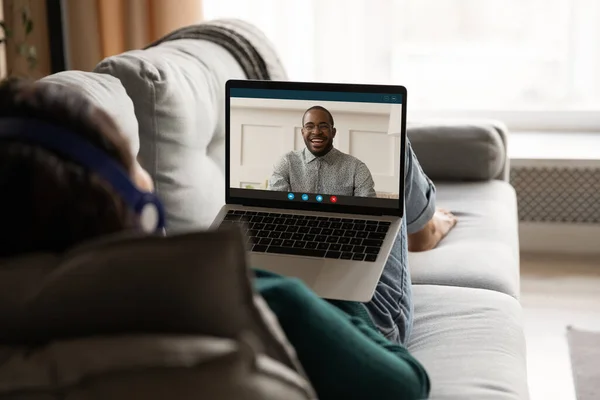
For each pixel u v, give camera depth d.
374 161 1.60
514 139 3.58
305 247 1.54
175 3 3.26
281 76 2.61
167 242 0.57
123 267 0.56
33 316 0.57
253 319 0.61
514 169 3.45
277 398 0.55
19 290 0.59
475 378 1.52
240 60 2.44
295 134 1.63
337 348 0.96
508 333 1.75
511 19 3.58
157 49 2.13
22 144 0.61
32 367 0.54
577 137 3.61
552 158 3.34
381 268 1.48
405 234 1.69
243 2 3.48
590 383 2.51
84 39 3.38
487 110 3.68
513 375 1.55
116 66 1.77
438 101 3.68
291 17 3.50
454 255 2.25
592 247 3.47
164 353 0.52
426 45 3.62
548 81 3.63
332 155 1.62
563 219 3.49
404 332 1.59
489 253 2.27
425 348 1.67
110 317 0.56
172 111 1.80
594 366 2.60
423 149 2.92
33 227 0.61
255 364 0.55
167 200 1.80
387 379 1.00
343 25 3.52
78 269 0.57
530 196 3.47
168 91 1.79
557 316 2.95
